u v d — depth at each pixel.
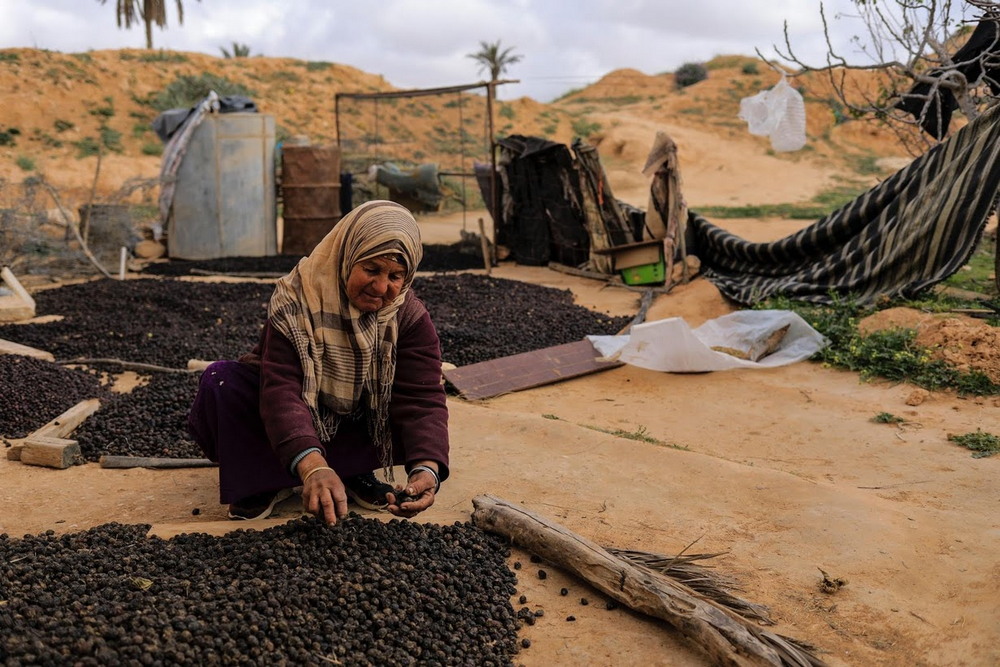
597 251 11.55
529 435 5.06
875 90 33.56
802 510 3.93
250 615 2.63
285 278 3.28
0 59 32.22
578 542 3.21
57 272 12.74
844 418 5.73
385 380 3.35
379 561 3.10
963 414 5.71
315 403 3.21
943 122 10.05
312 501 2.89
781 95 9.68
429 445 3.26
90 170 27.45
